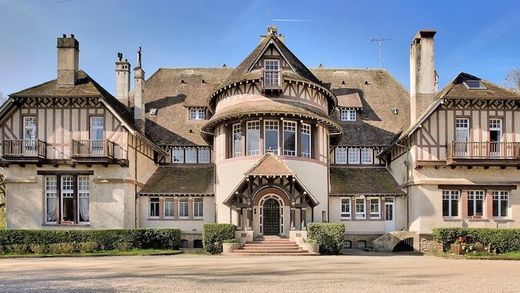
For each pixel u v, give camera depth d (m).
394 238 28.45
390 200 31.05
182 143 33.69
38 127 28.44
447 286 12.84
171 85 38.75
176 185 31.23
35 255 23.28
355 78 39.94
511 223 28.62
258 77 27.88
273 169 25.36
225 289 11.95
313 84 28.72
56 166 28.44
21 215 28.20
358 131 34.88
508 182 28.77
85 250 24.59
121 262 19.58
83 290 11.82
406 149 30.05
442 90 31.61
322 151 29.48
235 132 28.69
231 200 26.20
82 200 28.69
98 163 27.88
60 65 29.42
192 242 30.41
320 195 28.75
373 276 14.75
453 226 28.50
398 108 37.12
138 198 30.44
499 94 29.02
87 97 28.31
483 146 28.09
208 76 39.66
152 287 12.26
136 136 28.94
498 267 18.53
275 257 22.62
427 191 28.61
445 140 28.62
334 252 25.14
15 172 28.48
